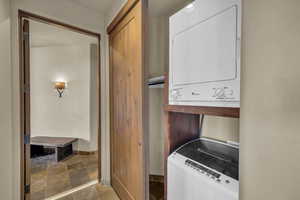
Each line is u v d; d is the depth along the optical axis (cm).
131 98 171
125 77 183
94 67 370
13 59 161
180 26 118
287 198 41
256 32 49
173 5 202
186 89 113
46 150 381
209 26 96
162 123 240
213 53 93
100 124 238
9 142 156
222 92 88
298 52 40
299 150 39
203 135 159
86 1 206
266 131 46
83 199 204
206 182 95
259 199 47
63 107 379
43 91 383
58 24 195
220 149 126
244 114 52
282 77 42
